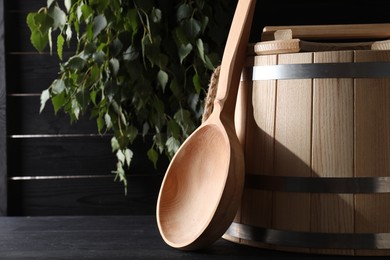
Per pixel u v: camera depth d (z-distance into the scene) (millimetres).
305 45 1179
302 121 1062
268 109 1104
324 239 1043
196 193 1144
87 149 1818
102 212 1819
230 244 1160
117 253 1096
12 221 1519
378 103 1040
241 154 1069
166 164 1805
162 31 1670
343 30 1194
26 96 1814
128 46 1634
